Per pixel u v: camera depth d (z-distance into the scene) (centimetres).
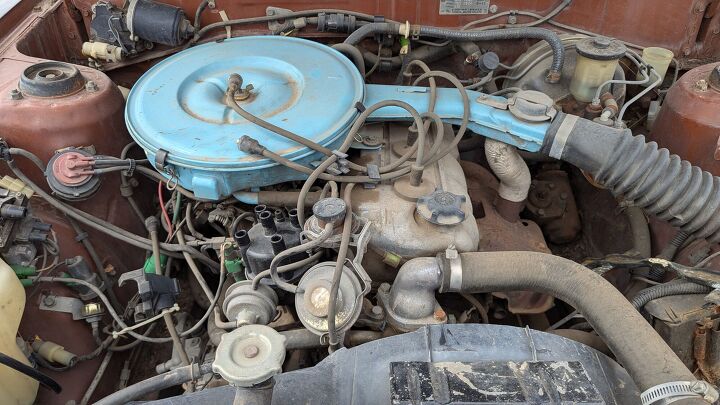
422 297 156
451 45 235
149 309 170
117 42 227
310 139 166
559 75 207
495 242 190
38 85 185
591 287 148
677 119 187
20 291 157
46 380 155
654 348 130
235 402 112
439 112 188
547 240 235
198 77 198
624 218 211
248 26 235
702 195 160
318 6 232
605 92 201
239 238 154
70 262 181
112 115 195
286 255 143
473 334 138
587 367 134
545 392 117
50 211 190
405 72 216
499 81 242
